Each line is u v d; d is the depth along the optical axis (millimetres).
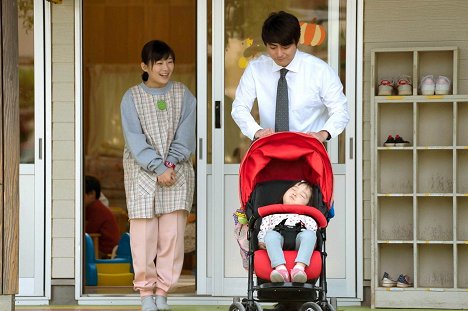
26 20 20766
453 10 20094
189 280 24094
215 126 20453
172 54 18297
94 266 23266
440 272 20234
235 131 20484
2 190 16750
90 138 28672
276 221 15359
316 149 15781
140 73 28594
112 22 28547
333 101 16547
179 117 18469
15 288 16750
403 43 20172
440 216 20281
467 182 20203
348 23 20266
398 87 19906
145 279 18234
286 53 16141
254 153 15875
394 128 20453
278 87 16641
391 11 20172
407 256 20281
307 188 15922
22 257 20625
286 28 15945
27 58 20719
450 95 19625
